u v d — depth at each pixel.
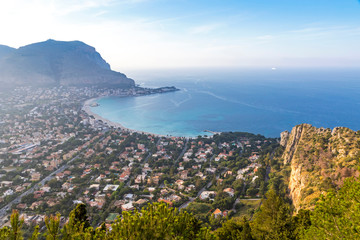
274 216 37.03
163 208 23.08
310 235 24.67
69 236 19.89
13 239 16.55
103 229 22.67
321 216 23.16
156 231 20.17
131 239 19.31
